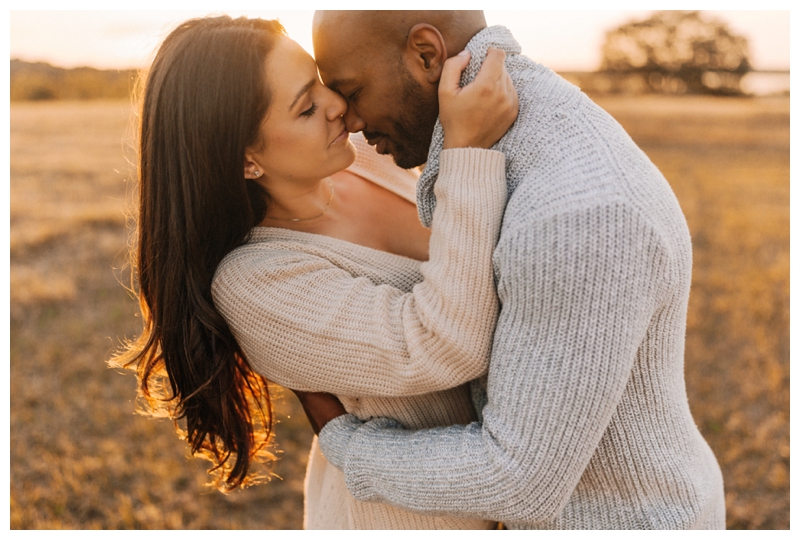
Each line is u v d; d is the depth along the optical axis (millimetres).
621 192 1079
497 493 1161
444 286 1214
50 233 8180
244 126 1343
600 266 1057
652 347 1208
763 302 5758
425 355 1257
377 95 1354
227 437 1641
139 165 1514
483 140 1236
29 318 5711
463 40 1311
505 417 1153
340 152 1451
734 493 3521
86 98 27344
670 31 32594
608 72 33531
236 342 1533
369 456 1351
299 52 1369
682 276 1190
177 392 1606
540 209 1104
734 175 12742
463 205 1193
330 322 1348
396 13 1283
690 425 1354
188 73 1345
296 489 3684
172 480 3713
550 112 1209
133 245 1705
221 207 1436
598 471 1285
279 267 1413
